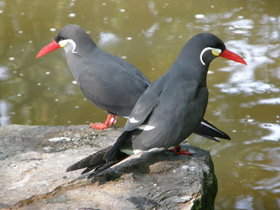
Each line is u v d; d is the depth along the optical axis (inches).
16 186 287.1
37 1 770.8
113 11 732.0
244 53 608.7
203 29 669.9
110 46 630.5
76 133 373.7
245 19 700.0
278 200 381.4
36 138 362.0
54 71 597.3
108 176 297.0
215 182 327.9
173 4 756.0
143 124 287.4
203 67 316.5
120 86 377.4
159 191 283.9
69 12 729.0
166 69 579.8
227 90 545.6
